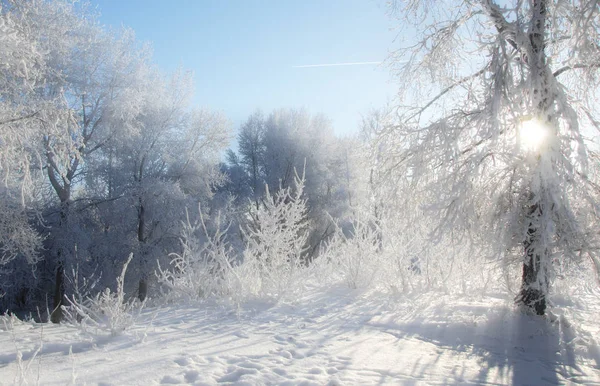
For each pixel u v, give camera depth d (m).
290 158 29.94
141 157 19.91
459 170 6.70
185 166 21.75
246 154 31.62
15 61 8.12
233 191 29.95
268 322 6.16
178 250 19.64
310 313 6.84
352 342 5.23
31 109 9.54
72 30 16.17
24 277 17.77
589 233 5.86
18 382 3.49
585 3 5.88
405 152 7.57
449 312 6.98
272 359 4.41
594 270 6.22
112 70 17.80
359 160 8.92
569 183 5.75
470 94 6.89
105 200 18.94
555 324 6.19
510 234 6.50
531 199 6.36
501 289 8.41
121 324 5.36
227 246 19.67
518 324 6.18
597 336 5.66
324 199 30.20
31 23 10.32
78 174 18.17
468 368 4.45
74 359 3.96
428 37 7.74
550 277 6.13
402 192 7.61
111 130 17.97
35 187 15.30
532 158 6.02
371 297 8.24
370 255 9.31
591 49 6.07
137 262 18.86
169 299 7.88
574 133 5.68
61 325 6.19
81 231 17.00
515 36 6.30
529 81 6.05
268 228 7.96
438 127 6.86
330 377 3.96
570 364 4.68
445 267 8.76
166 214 19.73
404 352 4.91
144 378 3.73
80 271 17.09
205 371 3.95
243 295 7.63
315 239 29.47
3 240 13.07
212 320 6.24
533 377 4.25
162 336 5.28
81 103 17.31
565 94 6.07
